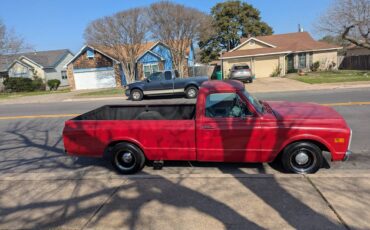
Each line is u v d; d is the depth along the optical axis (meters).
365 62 31.27
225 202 3.81
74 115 12.45
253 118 4.73
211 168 5.36
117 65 30.58
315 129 4.52
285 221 3.32
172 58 27.80
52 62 42.25
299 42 32.84
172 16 24.98
